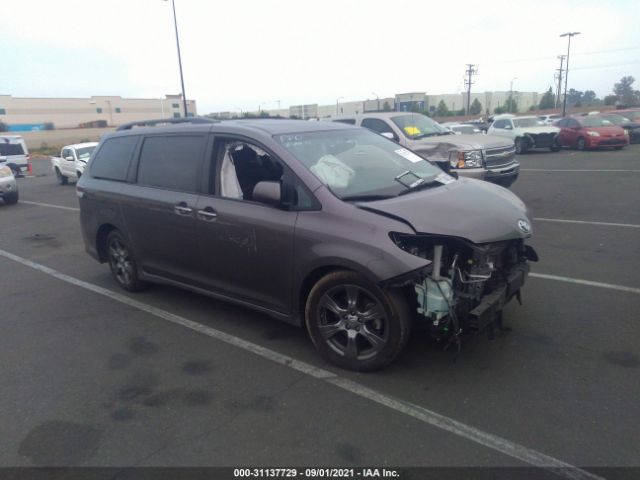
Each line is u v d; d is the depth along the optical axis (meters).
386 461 2.79
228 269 4.35
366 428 3.08
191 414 3.32
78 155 17.59
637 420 3.01
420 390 3.44
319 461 2.82
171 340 4.46
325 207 3.66
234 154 4.48
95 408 3.46
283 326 4.63
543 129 21.11
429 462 2.77
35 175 24.22
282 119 5.05
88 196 5.77
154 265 5.17
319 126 4.66
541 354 3.83
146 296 5.61
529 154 21.08
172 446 3.01
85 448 3.03
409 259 3.24
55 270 6.90
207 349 4.25
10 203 13.93
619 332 4.12
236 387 3.63
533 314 4.55
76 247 8.27
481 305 3.38
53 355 4.29
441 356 3.86
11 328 4.92
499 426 3.02
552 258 6.21
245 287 4.29
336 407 3.31
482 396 3.33
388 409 3.25
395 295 3.42
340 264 3.50
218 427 3.17
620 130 20.42
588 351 3.84
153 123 5.66
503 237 3.45
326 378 3.67
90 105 102.75
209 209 4.35
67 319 5.07
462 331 3.46
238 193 4.32
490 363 3.73
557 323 4.34
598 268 5.73
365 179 4.03
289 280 3.90
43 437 3.15
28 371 4.02
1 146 23.33
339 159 4.18
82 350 4.36
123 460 2.91
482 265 3.45
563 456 2.75
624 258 6.05
